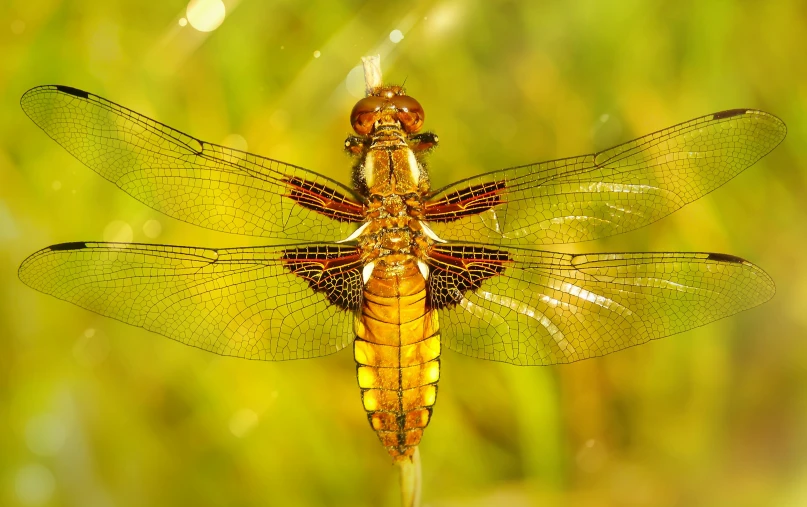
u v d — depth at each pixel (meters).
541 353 0.28
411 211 0.28
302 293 0.28
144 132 0.28
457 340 0.28
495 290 0.28
